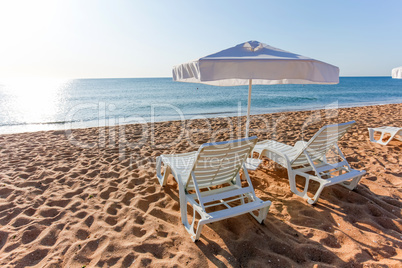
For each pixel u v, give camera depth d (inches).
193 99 882.1
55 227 95.7
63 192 126.5
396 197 118.1
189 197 97.3
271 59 85.1
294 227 95.0
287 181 137.7
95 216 103.0
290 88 1483.8
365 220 98.8
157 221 99.6
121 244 85.0
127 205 113.7
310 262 76.6
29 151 204.4
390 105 538.9
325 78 92.3
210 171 98.3
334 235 88.9
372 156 176.1
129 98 984.9
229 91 1255.5
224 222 99.7
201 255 80.0
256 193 124.2
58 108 668.1
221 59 83.0
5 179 143.2
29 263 78.1
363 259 76.3
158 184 136.2
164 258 79.4
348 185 126.3
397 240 86.7
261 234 91.0
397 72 213.8
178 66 108.0
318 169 120.0
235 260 78.2
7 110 618.8
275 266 75.1
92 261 77.9
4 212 107.3
